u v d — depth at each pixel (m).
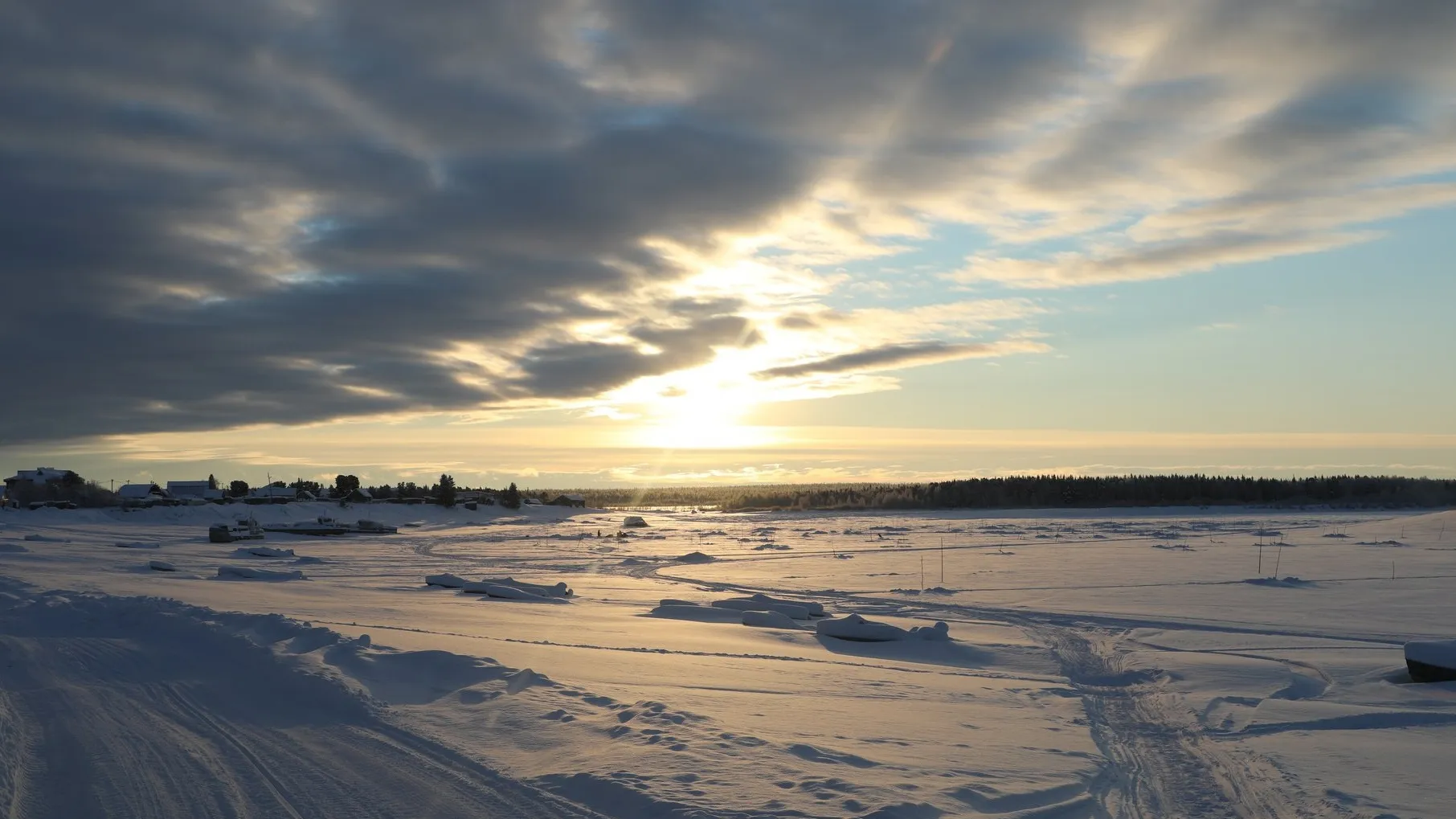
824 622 24.06
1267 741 12.32
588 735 10.14
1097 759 10.83
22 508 111.12
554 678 14.27
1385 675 18.12
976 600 33.59
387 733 10.20
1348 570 42.44
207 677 13.83
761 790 8.16
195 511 113.62
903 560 54.16
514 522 132.12
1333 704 15.05
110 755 9.33
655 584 42.06
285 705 11.80
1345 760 11.15
